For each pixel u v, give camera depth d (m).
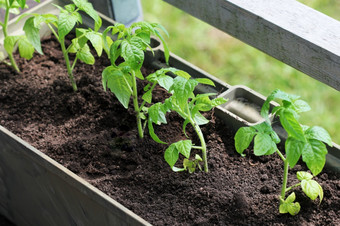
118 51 2.10
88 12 2.30
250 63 3.97
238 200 2.06
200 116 2.20
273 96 1.83
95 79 2.63
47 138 2.42
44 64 2.78
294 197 1.97
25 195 2.59
